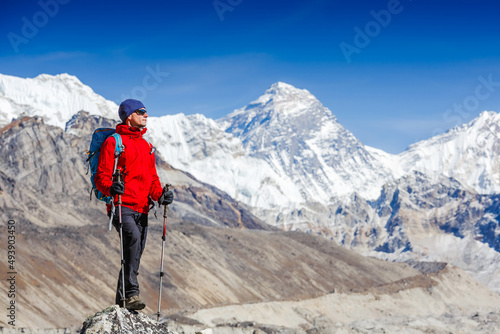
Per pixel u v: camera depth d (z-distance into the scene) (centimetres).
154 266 15338
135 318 781
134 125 852
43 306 9881
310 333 9069
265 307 14050
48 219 16738
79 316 10388
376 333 10175
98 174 809
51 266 11931
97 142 842
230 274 17925
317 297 16850
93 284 12406
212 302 15025
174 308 13188
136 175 827
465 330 15662
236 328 8600
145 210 848
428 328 12338
